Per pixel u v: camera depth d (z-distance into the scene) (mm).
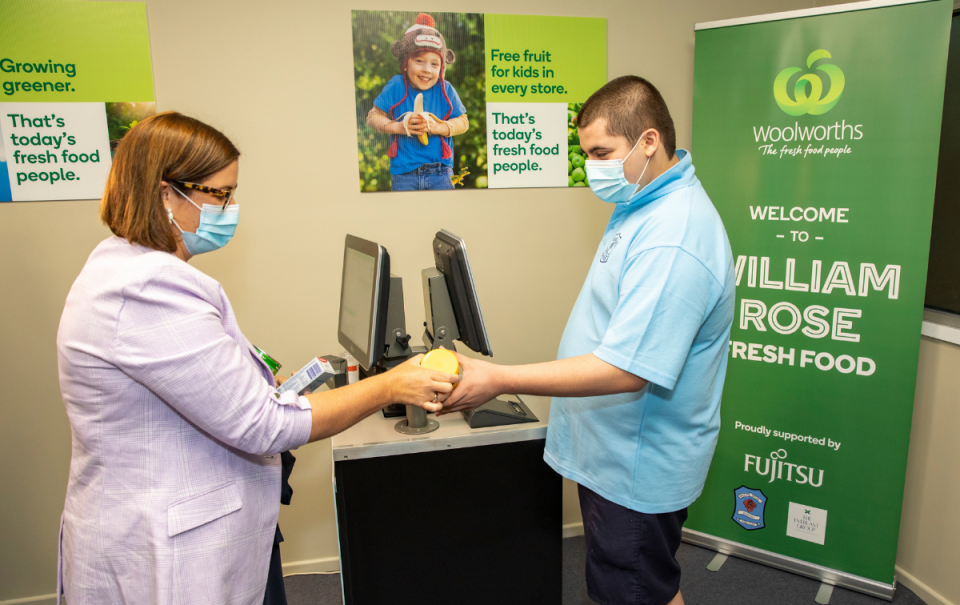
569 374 1180
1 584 2014
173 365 861
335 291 2070
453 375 1121
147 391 916
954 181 1860
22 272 1870
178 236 1004
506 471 1487
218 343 904
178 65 1857
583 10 2100
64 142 1825
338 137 1987
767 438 2051
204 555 950
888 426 1858
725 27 1935
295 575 2203
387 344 1494
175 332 869
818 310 1913
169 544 922
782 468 2041
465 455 1454
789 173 1906
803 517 2027
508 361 2258
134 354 860
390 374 1100
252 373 956
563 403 1434
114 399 903
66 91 1802
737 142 1969
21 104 1785
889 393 1845
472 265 2166
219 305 1001
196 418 895
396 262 2100
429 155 2061
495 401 1547
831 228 1866
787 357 1981
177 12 1830
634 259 1211
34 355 1920
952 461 1833
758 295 1999
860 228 1828
